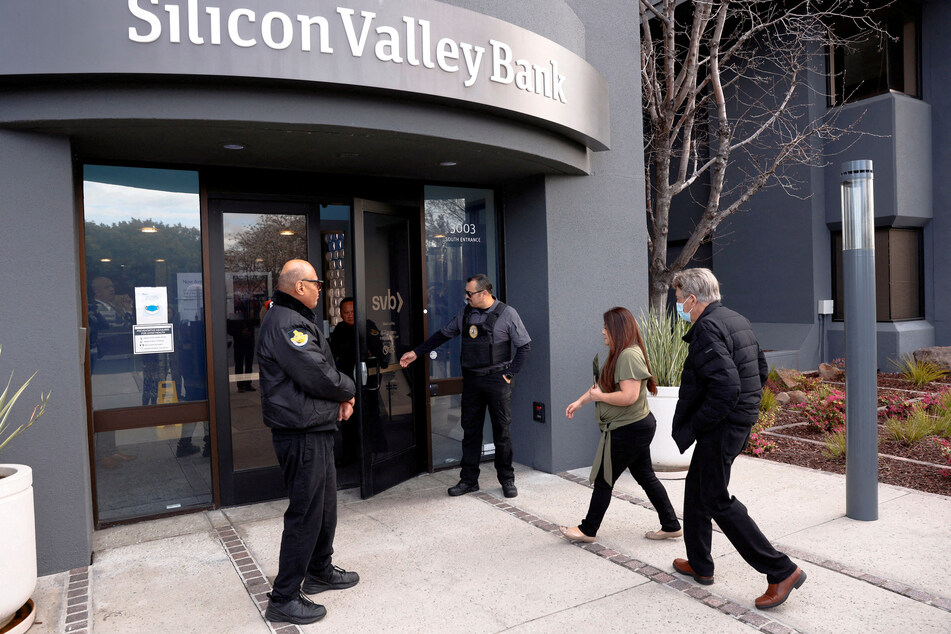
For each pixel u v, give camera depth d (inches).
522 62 181.8
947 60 433.7
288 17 144.6
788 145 351.9
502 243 245.8
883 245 433.4
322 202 213.2
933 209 442.9
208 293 191.9
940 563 140.5
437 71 163.3
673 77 323.3
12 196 143.2
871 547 150.3
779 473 214.5
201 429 193.8
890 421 261.4
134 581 144.5
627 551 153.3
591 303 234.8
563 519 177.8
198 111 144.8
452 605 129.0
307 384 122.0
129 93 140.9
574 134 206.2
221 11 139.4
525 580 139.4
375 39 153.9
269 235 204.1
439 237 237.8
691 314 130.7
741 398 123.1
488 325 199.5
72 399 150.2
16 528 121.6
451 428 239.6
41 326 146.6
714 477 124.0
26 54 131.5
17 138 143.9
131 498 184.1
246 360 200.2
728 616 121.1
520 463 240.5
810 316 447.2
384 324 215.2
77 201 172.9
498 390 198.8
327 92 154.6
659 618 121.2
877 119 422.3
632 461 154.0
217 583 142.8
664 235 329.1
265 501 201.9
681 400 128.0
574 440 230.8
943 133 437.4
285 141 168.2
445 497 201.3
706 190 499.2
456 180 232.8
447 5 165.3
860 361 167.2
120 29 133.9
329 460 131.6
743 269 484.1
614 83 240.7
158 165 186.2
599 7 235.9
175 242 190.1
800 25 374.6
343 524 178.2
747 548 122.3
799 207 450.0
